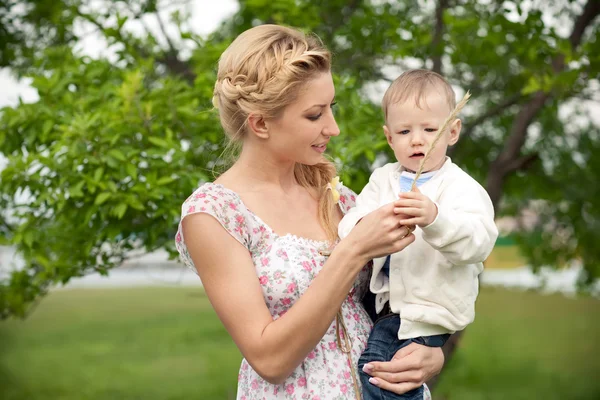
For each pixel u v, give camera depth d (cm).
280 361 177
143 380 1075
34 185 336
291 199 211
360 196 223
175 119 357
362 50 485
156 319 1656
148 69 403
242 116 201
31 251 350
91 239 343
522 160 492
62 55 412
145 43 467
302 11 434
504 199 698
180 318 1658
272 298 195
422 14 522
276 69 190
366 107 376
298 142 194
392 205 179
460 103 177
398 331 203
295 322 176
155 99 364
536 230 685
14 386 1061
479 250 185
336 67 468
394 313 206
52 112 357
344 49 486
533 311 1722
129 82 356
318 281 178
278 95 189
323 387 195
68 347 1355
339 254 179
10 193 339
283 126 193
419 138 206
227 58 203
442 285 198
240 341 182
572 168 639
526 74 427
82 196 330
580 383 1048
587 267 696
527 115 495
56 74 376
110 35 407
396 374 194
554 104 538
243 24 493
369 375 199
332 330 202
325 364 198
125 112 349
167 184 337
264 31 199
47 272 365
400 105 209
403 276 202
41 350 1337
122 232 345
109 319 1677
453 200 198
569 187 616
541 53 427
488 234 189
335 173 229
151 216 341
